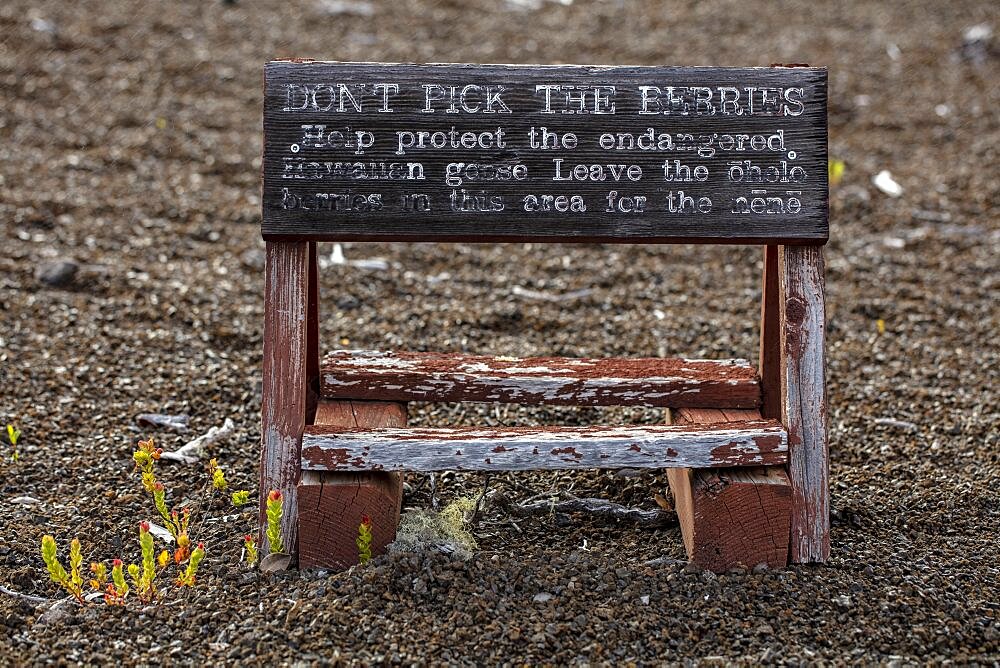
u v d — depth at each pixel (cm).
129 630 312
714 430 335
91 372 487
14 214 629
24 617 319
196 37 887
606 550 358
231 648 304
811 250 338
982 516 384
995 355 533
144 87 802
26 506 387
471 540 361
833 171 689
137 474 411
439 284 604
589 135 332
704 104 334
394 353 380
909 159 768
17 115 742
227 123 772
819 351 337
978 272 625
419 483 399
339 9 957
